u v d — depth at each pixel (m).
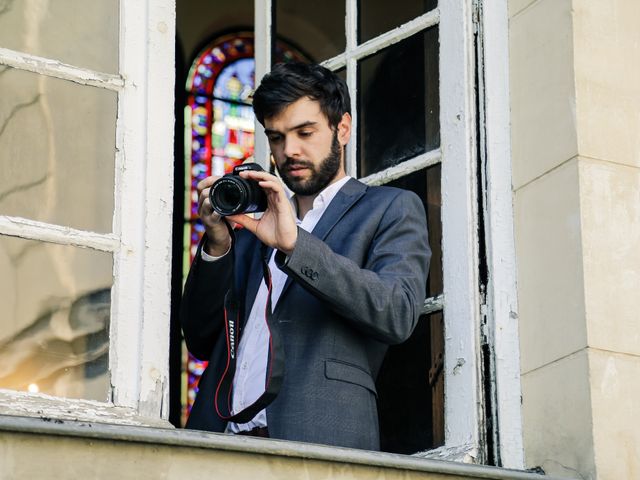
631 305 4.30
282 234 3.99
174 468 3.67
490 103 4.56
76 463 3.59
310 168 4.33
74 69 4.37
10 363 4.10
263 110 4.34
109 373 4.18
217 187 4.03
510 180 4.51
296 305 4.18
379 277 4.10
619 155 4.41
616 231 4.34
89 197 4.30
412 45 4.80
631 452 4.17
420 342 4.51
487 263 4.44
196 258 4.30
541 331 4.33
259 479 3.74
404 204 4.30
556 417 4.23
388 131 4.81
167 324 4.26
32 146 4.28
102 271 4.25
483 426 4.32
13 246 4.18
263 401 4.01
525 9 4.59
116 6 4.47
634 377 4.23
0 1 4.34
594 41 4.48
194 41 8.33
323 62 5.03
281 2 6.35
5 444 3.54
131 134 4.38
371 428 4.11
